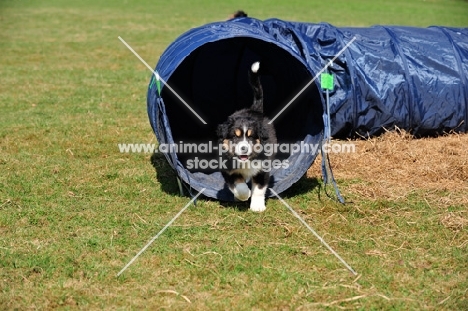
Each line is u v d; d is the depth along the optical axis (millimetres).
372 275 4801
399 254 5184
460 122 8742
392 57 8602
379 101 8398
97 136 8859
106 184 6918
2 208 6191
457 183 7000
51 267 4902
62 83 12805
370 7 28500
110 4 29125
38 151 8125
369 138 8531
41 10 26219
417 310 4281
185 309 4293
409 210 6207
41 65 14766
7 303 4352
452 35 9297
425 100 8562
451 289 4582
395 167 7539
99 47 17484
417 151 8008
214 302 4379
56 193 6613
